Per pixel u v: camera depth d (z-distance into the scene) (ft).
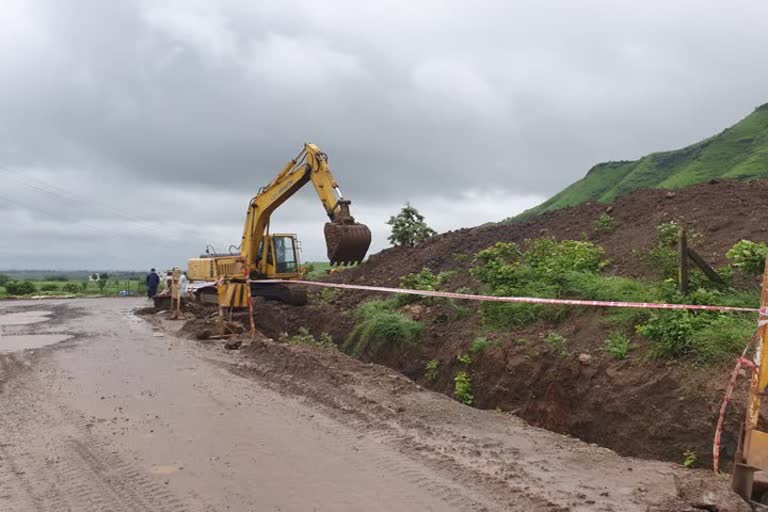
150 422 22.80
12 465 18.38
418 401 25.59
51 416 23.65
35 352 39.14
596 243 45.11
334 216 59.16
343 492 16.29
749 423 14.87
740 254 27.32
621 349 27.04
